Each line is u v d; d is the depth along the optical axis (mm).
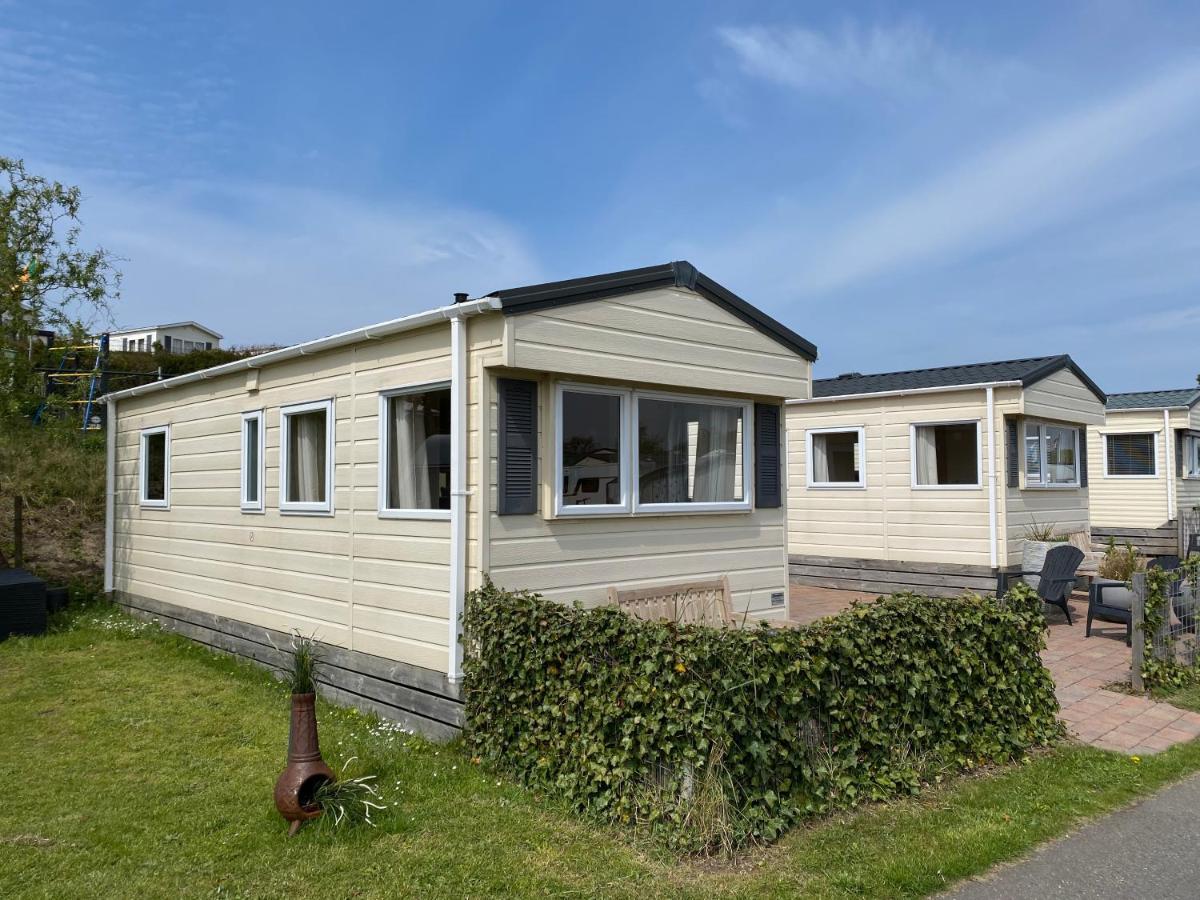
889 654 4891
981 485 11312
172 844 4195
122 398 10742
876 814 4508
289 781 4363
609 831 4250
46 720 6312
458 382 5641
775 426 7773
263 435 7965
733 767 4145
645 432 6590
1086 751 5598
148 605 9992
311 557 7230
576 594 6066
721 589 7086
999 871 3916
